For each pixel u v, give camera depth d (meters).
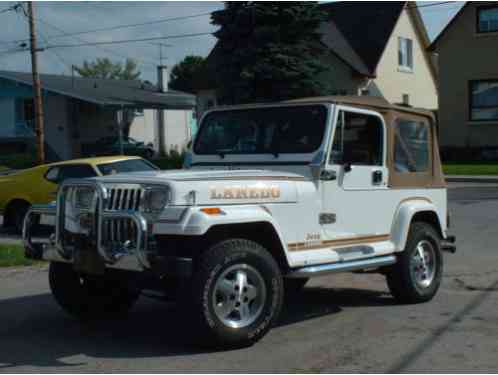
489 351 6.02
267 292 6.05
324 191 6.77
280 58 28.00
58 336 6.72
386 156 7.57
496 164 30.09
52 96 39.84
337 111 6.89
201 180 5.87
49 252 6.50
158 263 5.61
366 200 7.26
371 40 37.72
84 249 6.14
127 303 7.45
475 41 32.22
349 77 35.25
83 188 6.27
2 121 41.53
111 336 6.69
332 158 6.85
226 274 5.84
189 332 5.83
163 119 45.16
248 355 5.89
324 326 6.95
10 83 40.94
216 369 5.52
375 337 6.50
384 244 7.47
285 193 6.38
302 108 7.01
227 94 29.61
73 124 40.12
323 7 41.19
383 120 7.55
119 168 13.83
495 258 10.91
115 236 5.95
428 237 8.03
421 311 7.60
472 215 15.93
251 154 7.18
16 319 7.46
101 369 5.59
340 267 6.75
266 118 7.20
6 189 14.65
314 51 30.16
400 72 39.38
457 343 6.27
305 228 6.55
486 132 32.31
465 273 9.78
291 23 28.69
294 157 6.86
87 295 7.17
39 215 6.71
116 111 40.84
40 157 28.61
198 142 7.66
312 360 5.76
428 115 8.35
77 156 40.03
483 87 32.31
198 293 5.70
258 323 6.02
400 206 7.76
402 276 7.77
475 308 7.70
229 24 29.48
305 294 8.70
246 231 6.23
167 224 5.62
